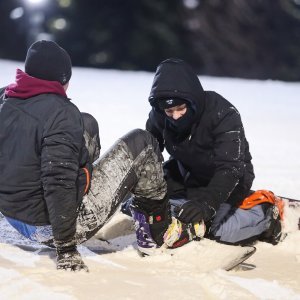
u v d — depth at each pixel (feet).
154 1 403.34
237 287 32.65
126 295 30.78
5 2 397.39
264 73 435.12
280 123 119.44
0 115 34.27
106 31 395.75
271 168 71.00
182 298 31.01
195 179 43.01
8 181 34.17
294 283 34.78
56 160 32.30
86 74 228.02
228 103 39.93
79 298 29.86
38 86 33.94
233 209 42.29
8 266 33.58
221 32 423.64
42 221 34.86
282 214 44.14
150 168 37.01
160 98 38.01
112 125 101.04
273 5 445.78
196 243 38.40
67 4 397.39
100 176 35.76
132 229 43.45
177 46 401.29
